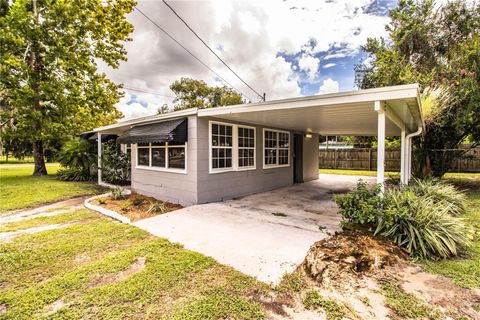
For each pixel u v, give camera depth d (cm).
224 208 625
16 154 2348
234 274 298
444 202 543
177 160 706
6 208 644
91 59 1342
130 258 338
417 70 1062
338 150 1920
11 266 325
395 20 1145
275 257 343
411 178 781
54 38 1128
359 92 394
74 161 1138
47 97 1170
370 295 256
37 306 242
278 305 244
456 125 855
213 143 689
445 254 334
